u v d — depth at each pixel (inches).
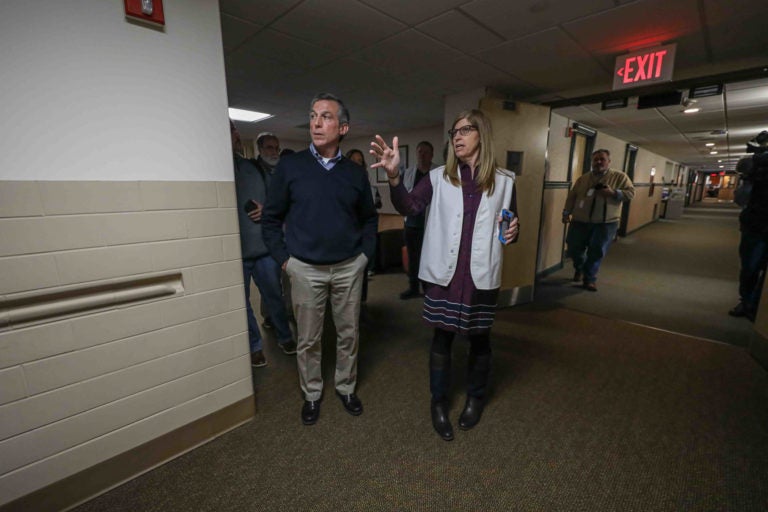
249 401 64.4
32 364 41.9
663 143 274.5
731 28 75.4
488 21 75.6
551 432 62.3
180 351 54.2
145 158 46.9
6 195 38.0
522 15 72.5
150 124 46.7
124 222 46.2
